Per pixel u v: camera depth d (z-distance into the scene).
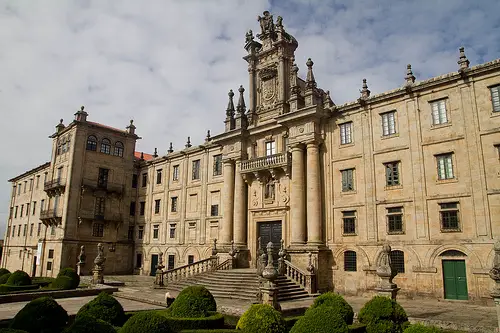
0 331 9.84
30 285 29.77
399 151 27.14
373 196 27.77
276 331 12.05
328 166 30.58
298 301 23.84
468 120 24.38
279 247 32.66
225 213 36.78
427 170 25.69
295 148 31.44
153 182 49.44
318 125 31.09
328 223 29.77
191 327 14.81
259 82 37.25
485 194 23.03
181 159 46.06
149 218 48.53
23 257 56.03
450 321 17.12
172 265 44.09
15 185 65.94
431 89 26.30
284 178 33.06
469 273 22.86
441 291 23.77
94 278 32.72
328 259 29.14
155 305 23.06
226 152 37.97
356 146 29.31
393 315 13.32
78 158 46.12
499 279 13.51
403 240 25.92
